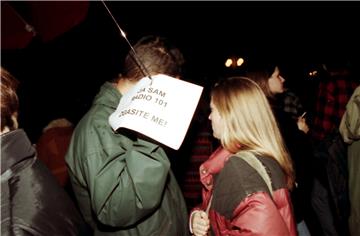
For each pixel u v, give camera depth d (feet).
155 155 4.10
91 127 4.45
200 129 10.09
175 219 4.92
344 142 8.24
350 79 11.21
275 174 4.45
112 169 4.02
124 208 3.99
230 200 4.28
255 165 4.42
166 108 3.96
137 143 4.17
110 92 4.88
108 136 4.34
